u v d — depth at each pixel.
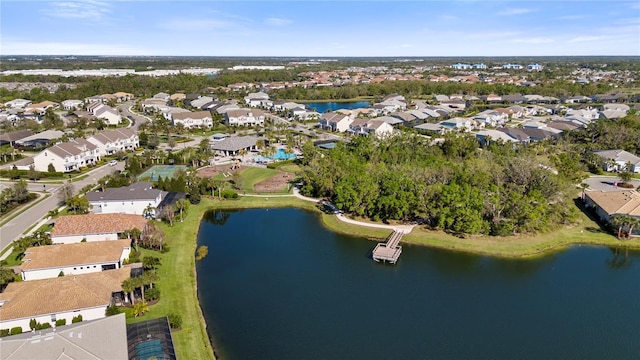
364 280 64.50
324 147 141.12
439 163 97.50
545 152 129.75
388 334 51.56
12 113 192.38
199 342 47.72
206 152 130.38
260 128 180.88
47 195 95.19
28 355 38.72
